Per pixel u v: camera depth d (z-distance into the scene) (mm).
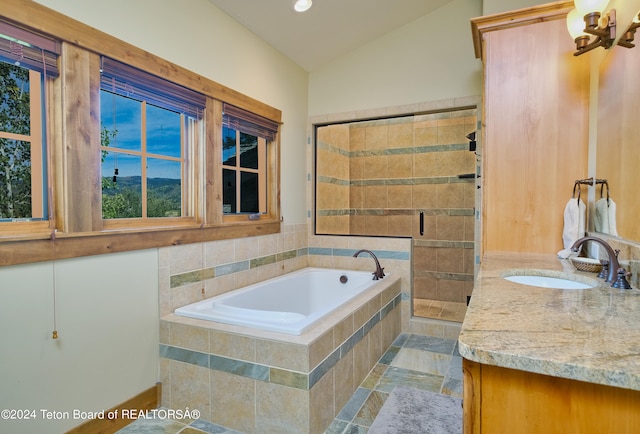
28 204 1588
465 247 4289
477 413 790
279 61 3248
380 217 4691
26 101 1582
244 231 2795
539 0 2391
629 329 842
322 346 1828
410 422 1904
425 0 2998
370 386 2293
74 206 1671
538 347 739
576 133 2039
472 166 4219
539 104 2100
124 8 1895
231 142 2783
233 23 2686
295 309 3170
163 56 2117
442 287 4395
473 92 3066
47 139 1641
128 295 1928
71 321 1662
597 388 698
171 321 2041
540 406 741
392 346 2963
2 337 1429
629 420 679
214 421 1921
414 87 3281
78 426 1690
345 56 3564
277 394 1750
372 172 4684
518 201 2148
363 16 3010
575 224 1956
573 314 964
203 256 2416
